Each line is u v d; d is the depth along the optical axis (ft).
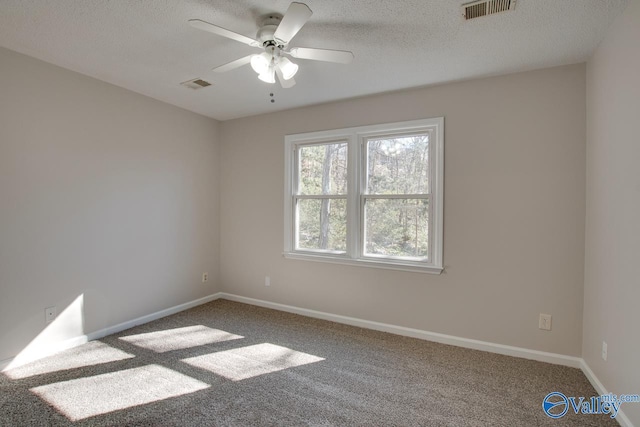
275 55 6.59
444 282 9.75
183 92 10.74
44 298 8.54
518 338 8.88
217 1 5.99
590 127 7.82
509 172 8.91
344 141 11.44
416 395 7.04
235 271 13.89
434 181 9.93
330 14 6.30
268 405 6.64
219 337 10.05
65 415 6.22
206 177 13.56
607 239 6.74
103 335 9.91
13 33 7.13
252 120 13.33
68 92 8.99
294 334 10.35
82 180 9.34
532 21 6.44
